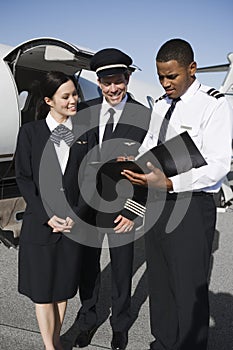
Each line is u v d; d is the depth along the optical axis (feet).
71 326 10.79
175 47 7.12
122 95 8.77
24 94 22.26
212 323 11.08
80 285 9.82
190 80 7.47
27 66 19.98
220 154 7.18
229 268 15.44
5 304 11.95
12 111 17.84
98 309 11.80
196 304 7.68
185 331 7.81
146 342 10.15
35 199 7.97
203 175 7.09
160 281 8.60
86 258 9.56
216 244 18.58
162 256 8.39
